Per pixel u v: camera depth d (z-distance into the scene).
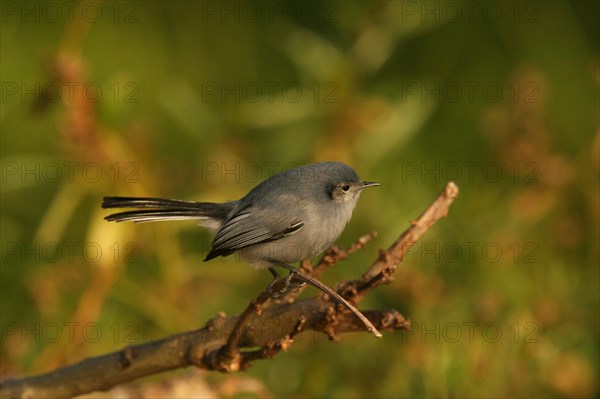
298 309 6.89
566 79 14.53
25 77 14.08
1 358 10.23
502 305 10.30
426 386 9.48
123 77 11.41
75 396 7.18
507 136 11.82
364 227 11.17
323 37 11.88
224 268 11.22
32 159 11.37
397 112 11.65
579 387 9.75
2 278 11.51
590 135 13.96
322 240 8.84
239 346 7.04
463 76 14.91
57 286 10.80
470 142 14.01
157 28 15.16
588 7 15.40
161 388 8.34
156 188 11.14
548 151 11.84
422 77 14.87
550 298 10.45
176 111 12.30
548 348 9.73
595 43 15.03
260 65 15.08
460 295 10.27
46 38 14.66
